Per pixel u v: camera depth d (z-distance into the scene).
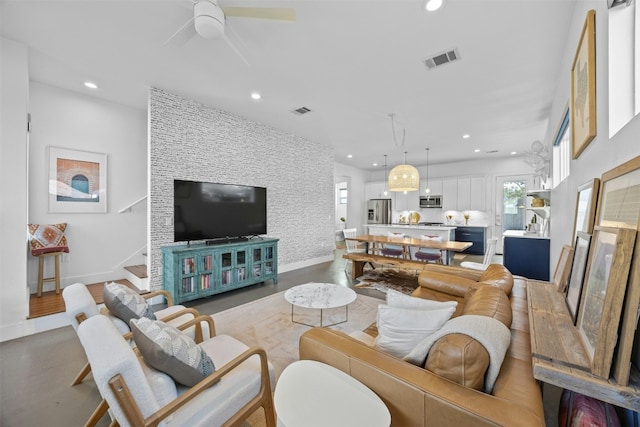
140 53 2.61
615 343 0.82
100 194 3.74
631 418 1.01
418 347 1.18
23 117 2.47
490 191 7.50
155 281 3.42
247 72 2.95
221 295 3.78
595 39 1.54
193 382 1.20
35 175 3.24
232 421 1.25
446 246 4.11
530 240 3.65
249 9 1.80
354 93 3.45
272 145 4.91
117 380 0.92
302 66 2.81
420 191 8.70
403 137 5.44
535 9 2.01
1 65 2.37
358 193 9.61
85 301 1.57
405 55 2.60
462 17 2.09
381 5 1.97
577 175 2.00
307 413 0.95
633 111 1.26
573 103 2.04
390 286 4.21
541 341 1.07
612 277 0.84
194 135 3.76
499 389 0.97
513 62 2.71
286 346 2.36
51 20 2.15
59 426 1.51
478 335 1.02
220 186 3.93
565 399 1.33
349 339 1.35
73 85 3.30
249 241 4.12
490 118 4.28
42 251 3.04
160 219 3.45
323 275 4.92
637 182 0.93
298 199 5.48
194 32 2.06
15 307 2.46
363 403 1.00
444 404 0.91
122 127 3.92
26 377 1.92
